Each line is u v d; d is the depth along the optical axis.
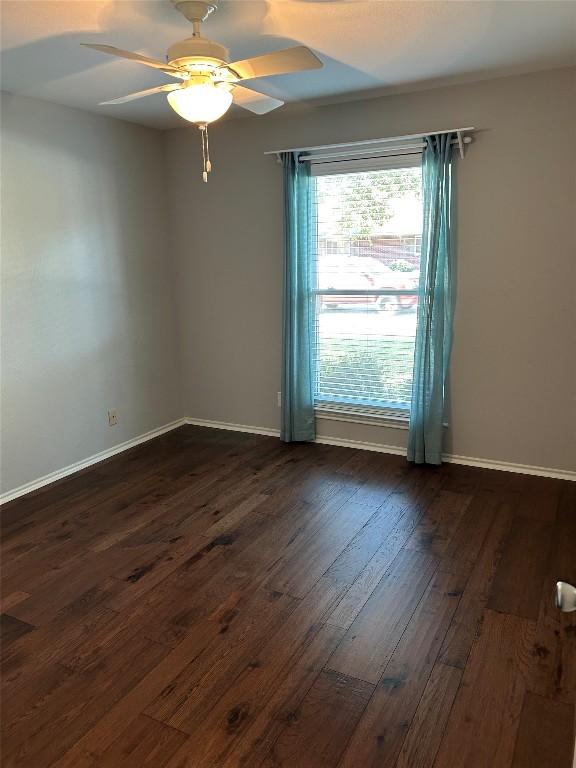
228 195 4.41
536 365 3.62
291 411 4.42
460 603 2.47
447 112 3.54
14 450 3.61
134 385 4.52
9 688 2.04
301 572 2.73
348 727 1.85
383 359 4.10
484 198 3.55
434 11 2.35
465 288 3.72
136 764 1.73
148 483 3.82
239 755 1.76
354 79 3.30
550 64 3.13
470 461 3.94
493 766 1.71
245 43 2.66
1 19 2.34
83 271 3.98
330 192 4.03
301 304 4.20
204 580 2.69
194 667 2.13
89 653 2.21
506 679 2.04
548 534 3.02
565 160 3.32
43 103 3.59
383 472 3.88
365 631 2.31
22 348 3.61
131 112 3.94
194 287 4.74
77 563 2.85
